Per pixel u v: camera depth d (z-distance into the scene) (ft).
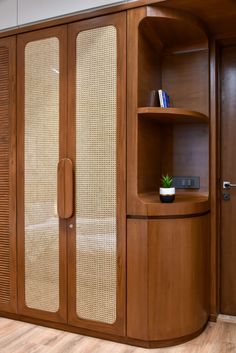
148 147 8.07
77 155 7.98
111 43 7.58
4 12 8.86
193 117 7.86
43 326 8.48
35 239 8.54
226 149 9.12
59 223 8.21
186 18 7.44
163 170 9.04
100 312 7.73
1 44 8.98
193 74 8.68
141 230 7.29
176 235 7.38
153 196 8.13
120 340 7.57
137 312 7.34
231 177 9.09
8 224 8.93
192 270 7.63
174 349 7.25
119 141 7.51
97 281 7.75
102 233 7.70
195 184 8.71
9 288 8.92
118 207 7.52
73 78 8.01
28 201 8.64
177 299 7.41
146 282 7.25
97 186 7.75
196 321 7.73
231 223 9.07
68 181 8.01
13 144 8.84
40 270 8.46
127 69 7.43
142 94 7.68
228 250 9.09
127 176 7.43
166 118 8.00
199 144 8.70
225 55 9.10
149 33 7.86
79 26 7.93
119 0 7.47
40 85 8.45
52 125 8.30
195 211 7.66
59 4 8.14
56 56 8.23
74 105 8.00
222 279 9.12
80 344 7.51
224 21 7.84
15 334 8.03
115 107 7.55
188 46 8.66
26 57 8.62
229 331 8.09
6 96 8.93
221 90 9.13
